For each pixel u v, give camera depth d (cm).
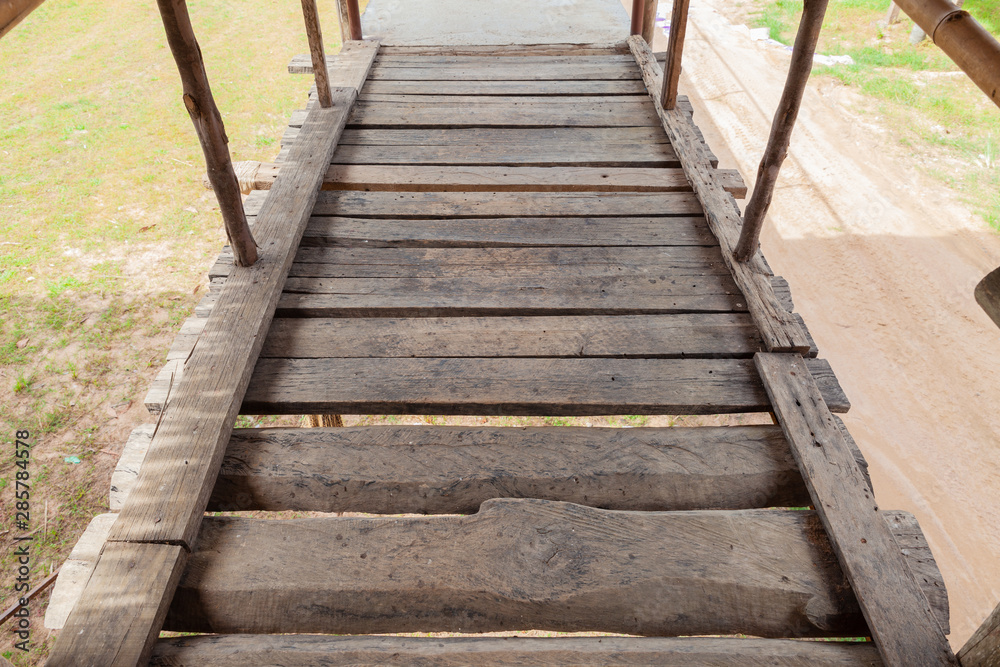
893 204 808
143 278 627
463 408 222
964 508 498
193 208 726
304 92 956
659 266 285
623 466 200
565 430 212
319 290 270
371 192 335
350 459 202
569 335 248
